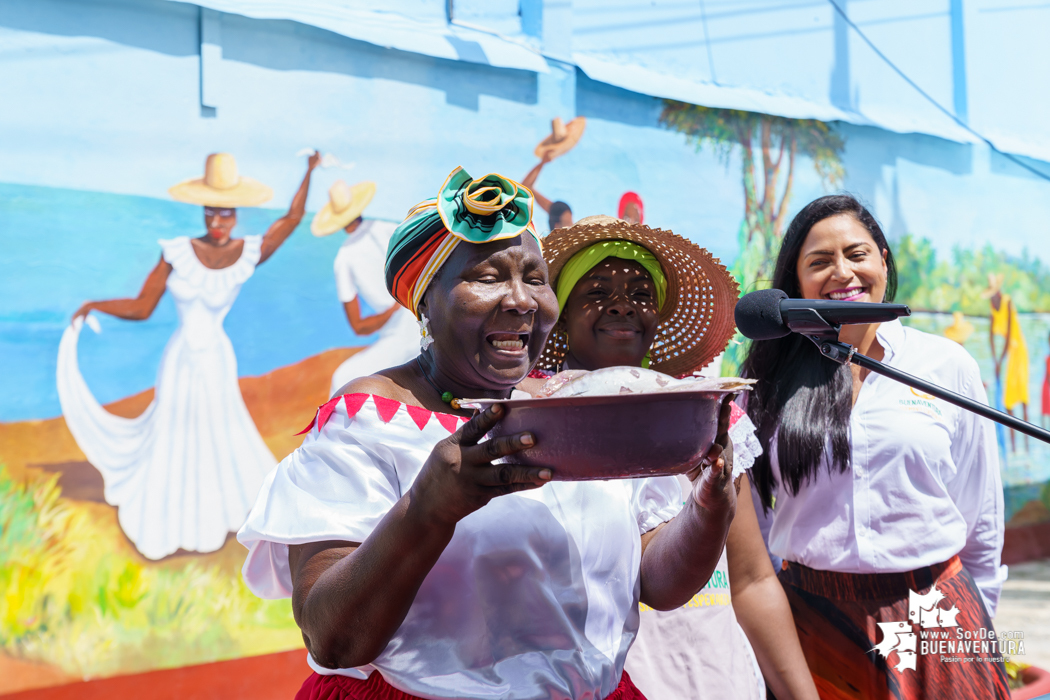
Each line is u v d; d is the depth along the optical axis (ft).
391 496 4.55
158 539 14.33
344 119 16.20
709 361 7.30
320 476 4.53
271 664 15.01
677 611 7.39
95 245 13.99
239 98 15.17
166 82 14.56
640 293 7.04
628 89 19.13
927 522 8.73
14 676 13.07
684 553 5.11
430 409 4.99
